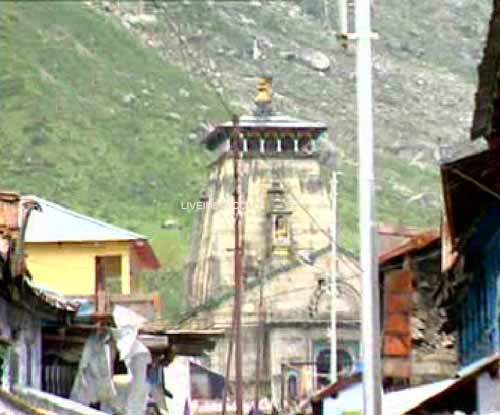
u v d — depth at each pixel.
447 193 36.09
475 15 114.75
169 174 175.75
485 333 39.50
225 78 189.00
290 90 176.25
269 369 108.88
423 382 48.81
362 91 32.03
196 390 89.00
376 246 32.03
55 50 198.38
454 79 163.38
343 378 53.38
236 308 56.75
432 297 49.06
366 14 32.06
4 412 34.31
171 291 126.00
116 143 179.62
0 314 38.00
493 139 32.75
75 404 40.00
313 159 124.75
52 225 62.12
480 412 37.75
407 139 152.00
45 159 165.75
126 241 62.81
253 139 124.12
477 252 39.66
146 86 196.88
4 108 169.50
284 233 120.31
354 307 111.50
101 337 46.66
